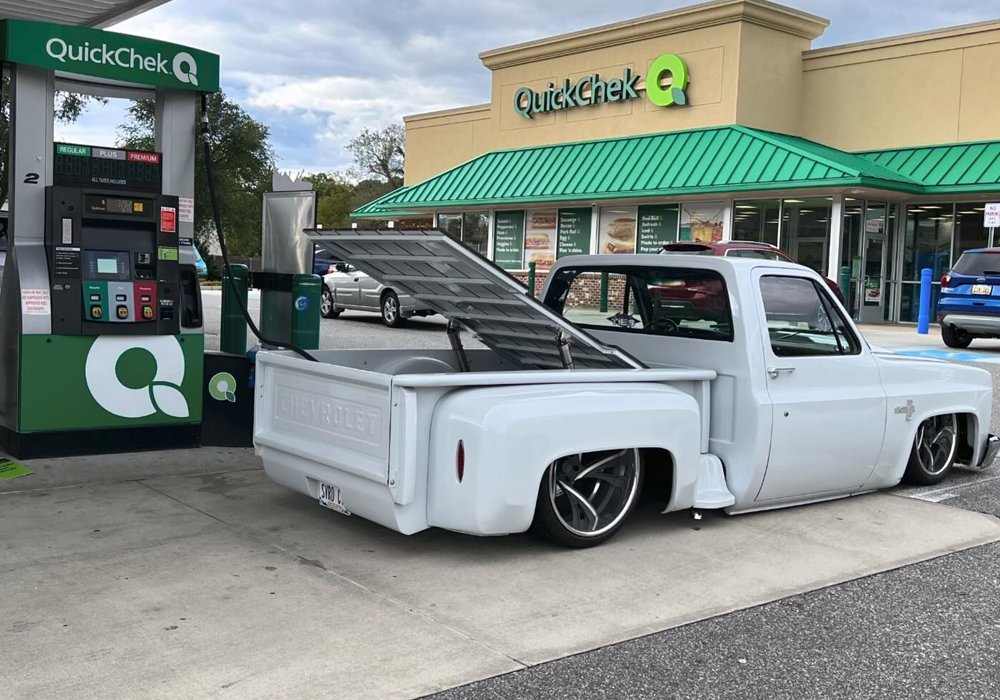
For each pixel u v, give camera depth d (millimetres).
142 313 6734
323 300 21797
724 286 5387
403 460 4402
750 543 5160
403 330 18781
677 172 22594
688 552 4965
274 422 5371
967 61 21078
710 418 5488
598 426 4734
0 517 5188
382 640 3711
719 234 22969
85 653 3494
